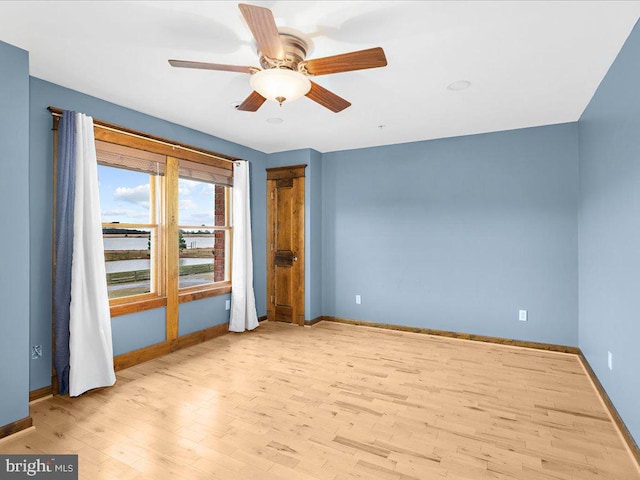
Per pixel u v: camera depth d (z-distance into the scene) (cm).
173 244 391
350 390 296
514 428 238
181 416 253
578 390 296
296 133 430
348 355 382
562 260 390
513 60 247
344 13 195
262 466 199
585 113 342
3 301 223
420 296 468
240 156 486
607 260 268
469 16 198
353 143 479
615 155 246
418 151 467
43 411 259
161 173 376
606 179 270
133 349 350
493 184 424
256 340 437
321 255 533
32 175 274
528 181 406
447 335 450
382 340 437
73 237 286
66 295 284
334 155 524
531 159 404
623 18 199
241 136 443
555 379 318
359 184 507
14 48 228
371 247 500
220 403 272
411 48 231
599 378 292
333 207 526
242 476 191
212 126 402
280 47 184
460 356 378
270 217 531
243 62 251
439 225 455
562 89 297
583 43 225
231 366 349
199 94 308
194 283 447
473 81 281
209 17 200
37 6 189
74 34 216
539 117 370
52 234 286
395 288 484
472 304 436
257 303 518
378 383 310
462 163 441
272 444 219
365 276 504
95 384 294
